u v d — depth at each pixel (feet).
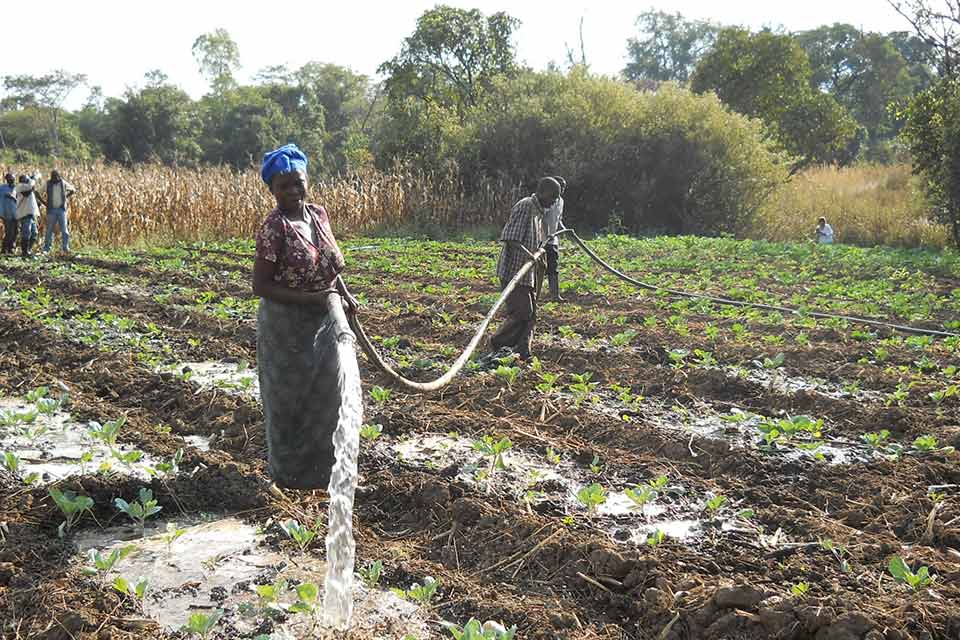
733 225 90.63
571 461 20.21
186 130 183.73
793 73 112.78
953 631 12.44
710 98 92.22
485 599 13.91
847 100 194.39
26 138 197.88
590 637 12.89
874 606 13.06
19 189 59.82
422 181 87.61
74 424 22.62
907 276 52.26
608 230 89.86
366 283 47.42
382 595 14.02
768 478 18.85
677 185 90.89
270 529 16.35
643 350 30.35
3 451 20.25
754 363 28.86
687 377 26.63
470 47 121.19
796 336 33.04
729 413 23.85
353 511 17.25
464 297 42.01
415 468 19.26
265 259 15.10
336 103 247.91
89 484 17.63
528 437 21.47
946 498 17.37
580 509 17.31
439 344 32.30
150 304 40.14
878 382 26.53
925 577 13.64
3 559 15.01
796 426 21.06
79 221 69.51
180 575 14.62
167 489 17.71
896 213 86.28
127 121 179.32
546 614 13.38
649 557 14.60
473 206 87.86
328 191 84.07
